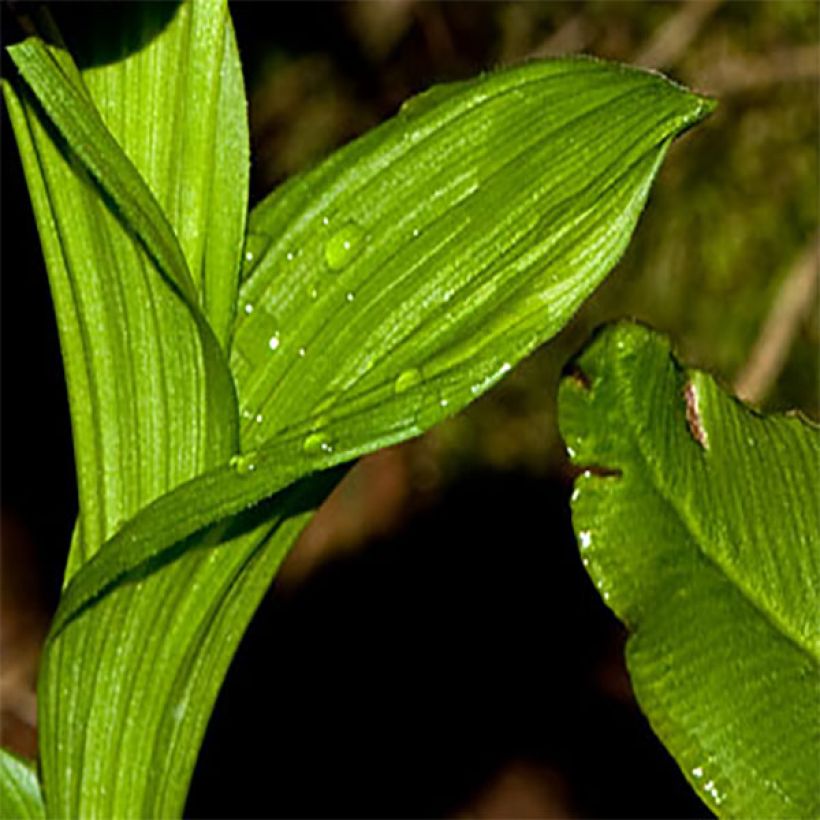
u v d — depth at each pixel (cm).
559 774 109
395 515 105
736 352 93
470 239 49
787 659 49
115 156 47
